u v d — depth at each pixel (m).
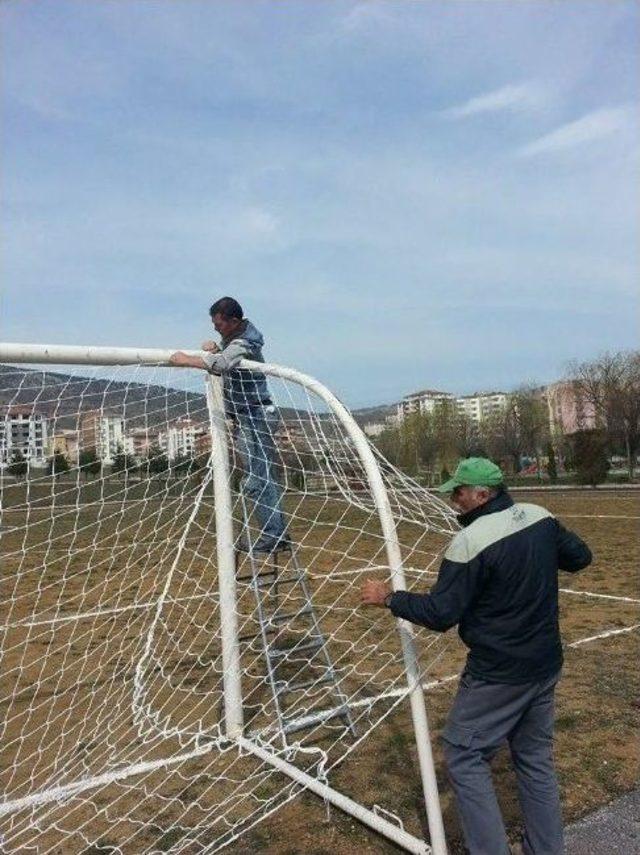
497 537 2.95
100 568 10.95
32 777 4.30
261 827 3.74
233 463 5.20
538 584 2.97
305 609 5.23
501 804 3.87
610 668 6.02
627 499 27.59
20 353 3.91
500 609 2.95
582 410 56.03
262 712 5.33
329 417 4.23
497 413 59.56
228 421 5.05
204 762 4.56
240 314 5.00
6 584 10.37
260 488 5.02
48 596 9.79
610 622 7.65
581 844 3.41
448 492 3.23
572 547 3.25
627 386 47.31
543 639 3.00
